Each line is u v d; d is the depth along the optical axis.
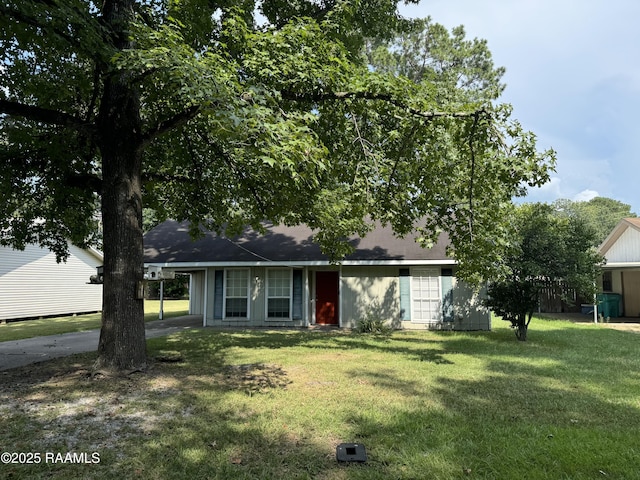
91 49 5.51
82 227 10.25
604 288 22.33
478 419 4.62
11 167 8.05
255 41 6.46
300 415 4.70
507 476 3.29
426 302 14.51
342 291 14.94
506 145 6.03
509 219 10.77
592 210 60.06
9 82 7.14
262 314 15.27
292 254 15.16
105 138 7.01
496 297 11.31
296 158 5.16
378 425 4.39
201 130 8.52
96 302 23.17
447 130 7.21
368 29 10.91
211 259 15.13
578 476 3.29
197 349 9.42
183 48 5.12
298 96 7.05
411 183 7.72
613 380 6.57
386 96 6.64
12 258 18.19
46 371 7.16
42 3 5.07
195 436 4.09
